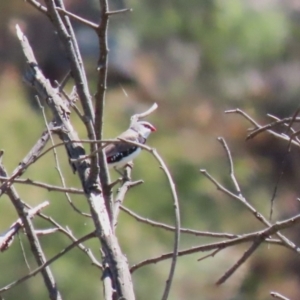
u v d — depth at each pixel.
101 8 4.58
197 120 17.52
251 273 15.66
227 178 16.39
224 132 17.72
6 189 4.61
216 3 17.66
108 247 4.23
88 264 11.92
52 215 11.81
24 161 5.33
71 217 11.90
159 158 3.92
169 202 13.71
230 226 15.17
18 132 13.39
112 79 18.12
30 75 5.37
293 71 18.31
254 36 17.83
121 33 18.00
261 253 15.80
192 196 15.18
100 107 4.76
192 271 13.82
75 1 18.97
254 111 18.28
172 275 3.66
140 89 17.94
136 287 12.77
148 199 13.59
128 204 13.28
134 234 12.94
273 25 17.86
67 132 5.02
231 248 15.19
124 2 17.66
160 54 18.23
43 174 12.23
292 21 18.28
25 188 11.93
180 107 17.83
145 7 17.75
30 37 17.70
